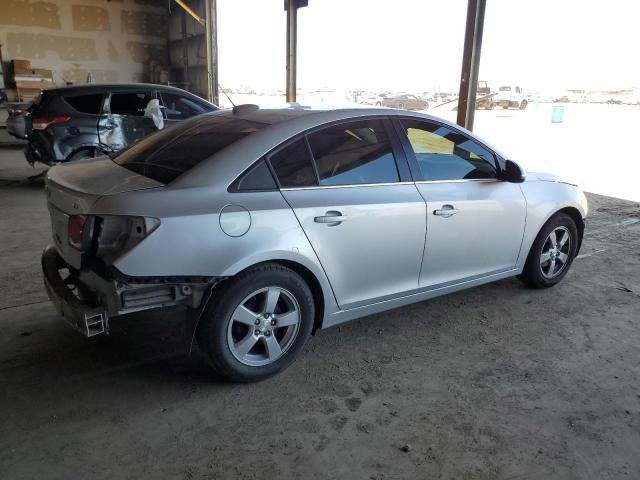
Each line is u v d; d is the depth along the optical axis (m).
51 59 17.56
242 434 2.39
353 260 2.95
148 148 3.09
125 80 18.97
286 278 2.72
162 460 2.21
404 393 2.76
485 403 2.69
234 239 2.50
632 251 5.38
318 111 3.04
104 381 2.77
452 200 3.33
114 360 2.98
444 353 3.19
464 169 3.52
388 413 2.58
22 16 16.81
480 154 3.65
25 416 2.46
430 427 2.48
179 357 3.03
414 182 3.21
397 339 3.35
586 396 2.78
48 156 7.18
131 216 2.32
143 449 2.27
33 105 7.40
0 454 2.21
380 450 2.32
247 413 2.55
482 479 2.16
